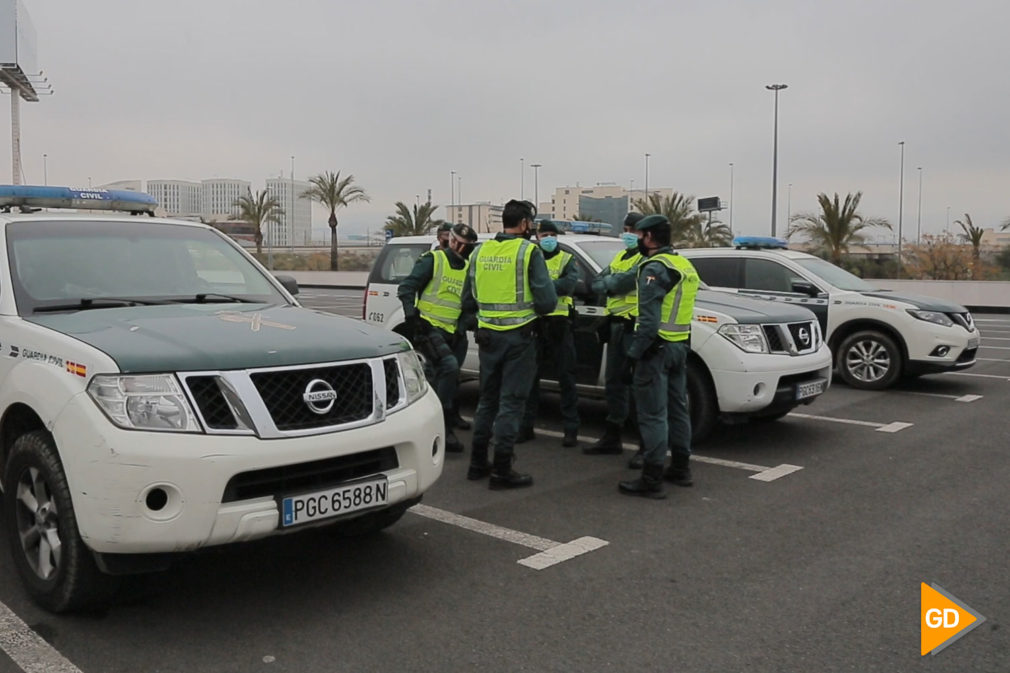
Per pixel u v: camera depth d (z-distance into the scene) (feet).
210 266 16.94
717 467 21.35
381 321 29.71
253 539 11.47
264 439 11.42
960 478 20.15
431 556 15.07
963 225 105.50
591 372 24.56
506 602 13.09
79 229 16.20
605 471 20.94
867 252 105.19
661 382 18.52
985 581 13.89
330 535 15.96
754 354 22.24
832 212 102.32
